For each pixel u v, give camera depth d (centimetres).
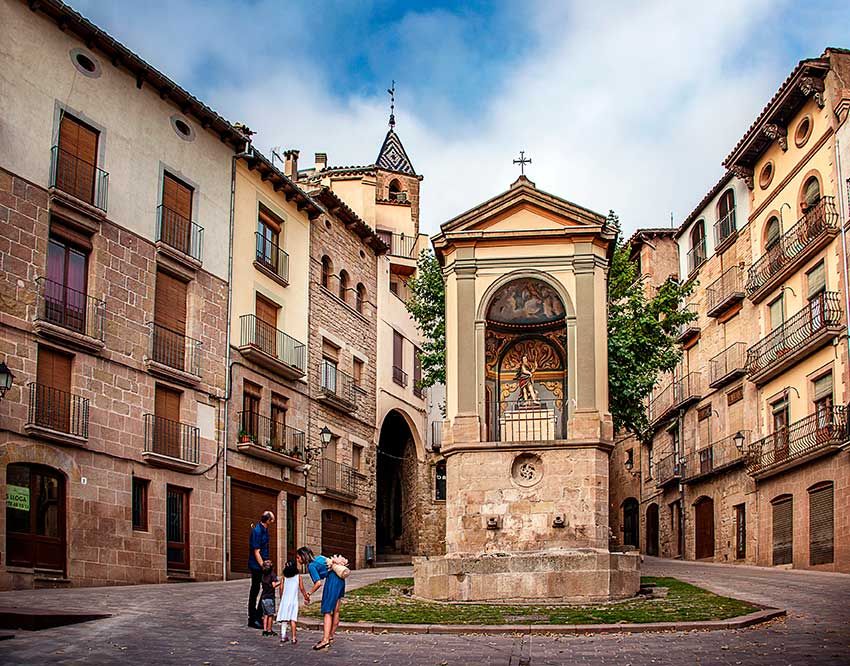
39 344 2730
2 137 2686
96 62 3022
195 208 3391
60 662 1399
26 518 2628
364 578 3012
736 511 4188
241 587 2698
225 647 1579
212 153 3503
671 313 3478
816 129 3684
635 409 3288
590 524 2333
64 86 2900
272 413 3738
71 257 2897
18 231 2705
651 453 5262
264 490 3628
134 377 3031
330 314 4219
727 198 4456
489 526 2353
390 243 5362
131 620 1839
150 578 2983
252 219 3712
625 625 1755
